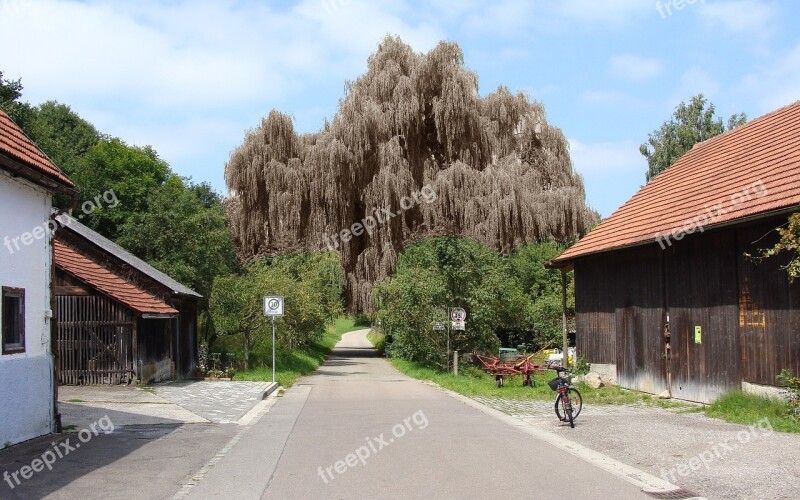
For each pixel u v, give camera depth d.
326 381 24.69
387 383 23.70
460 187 34.47
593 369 20.39
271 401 17.52
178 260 30.06
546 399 17.94
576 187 38.50
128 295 20.50
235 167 36.12
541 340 34.66
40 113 50.50
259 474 8.52
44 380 11.35
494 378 24.98
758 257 12.69
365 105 35.16
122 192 38.06
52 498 7.31
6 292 10.16
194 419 13.66
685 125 40.44
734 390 14.06
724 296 14.53
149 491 7.64
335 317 36.88
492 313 28.16
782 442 10.23
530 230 34.72
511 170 35.66
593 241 20.11
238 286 27.83
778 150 15.52
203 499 7.27
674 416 13.52
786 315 12.73
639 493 7.39
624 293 18.69
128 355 20.23
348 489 7.67
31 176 10.59
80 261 21.19
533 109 39.62
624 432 11.57
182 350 25.11
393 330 30.84
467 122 35.97
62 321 20.20
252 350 30.98
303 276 33.12
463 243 28.47
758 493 7.34
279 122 36.53
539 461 9.22
